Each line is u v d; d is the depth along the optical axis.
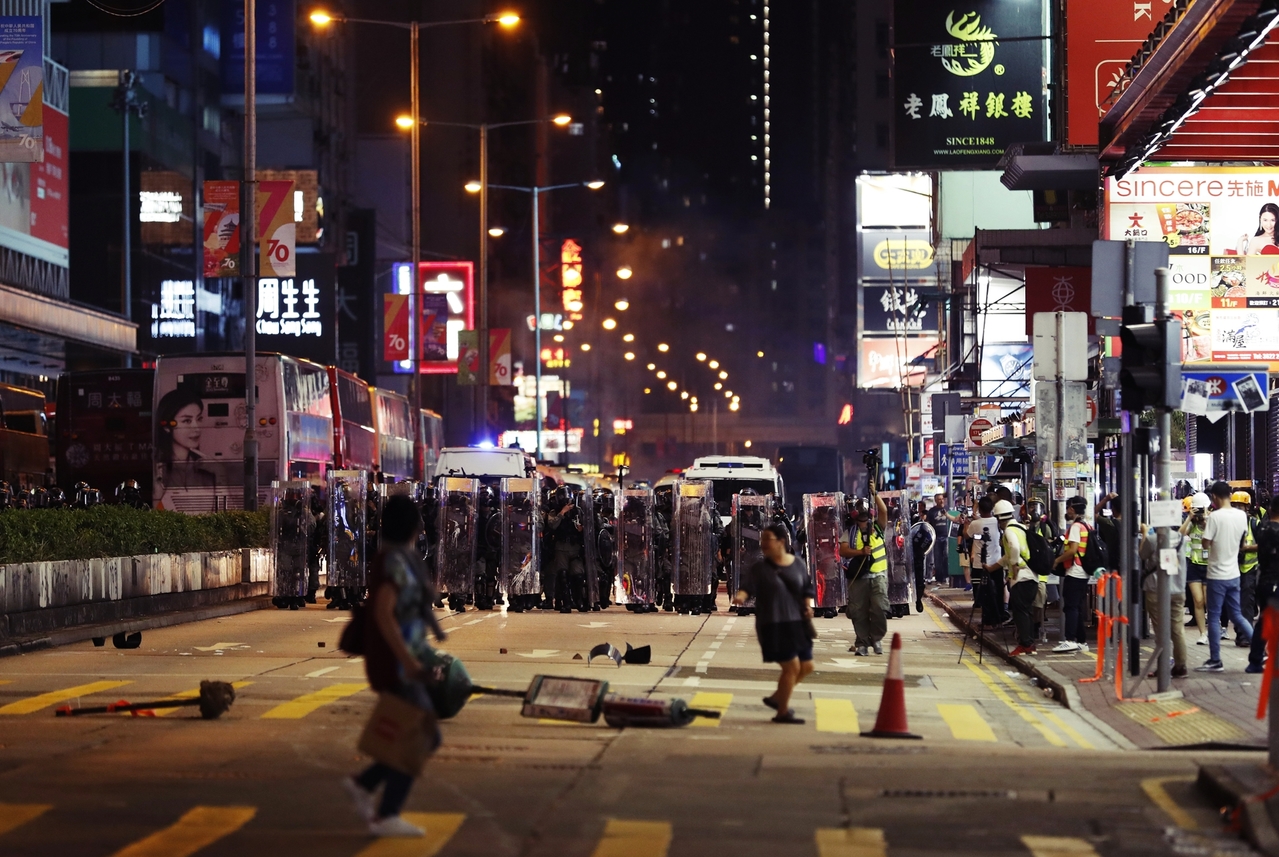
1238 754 16.36
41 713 19.33
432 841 11.23
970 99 51.50
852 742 17.22
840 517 40.44
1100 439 43.28
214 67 106.81
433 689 15.59
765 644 19.03
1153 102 23.66
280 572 41.25
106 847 10.97
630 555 40.66
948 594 51.50
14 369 86.81
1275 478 41.53
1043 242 54.28
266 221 45.75
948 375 67.25
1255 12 19.28
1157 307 21.62
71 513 33.53
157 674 24.14
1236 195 41.31
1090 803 13.06
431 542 40.00
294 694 21.28
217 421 48.88
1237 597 24.31
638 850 10.99
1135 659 22.83
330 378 55.78
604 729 18.00
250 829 11.66
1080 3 45.97
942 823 12.18
